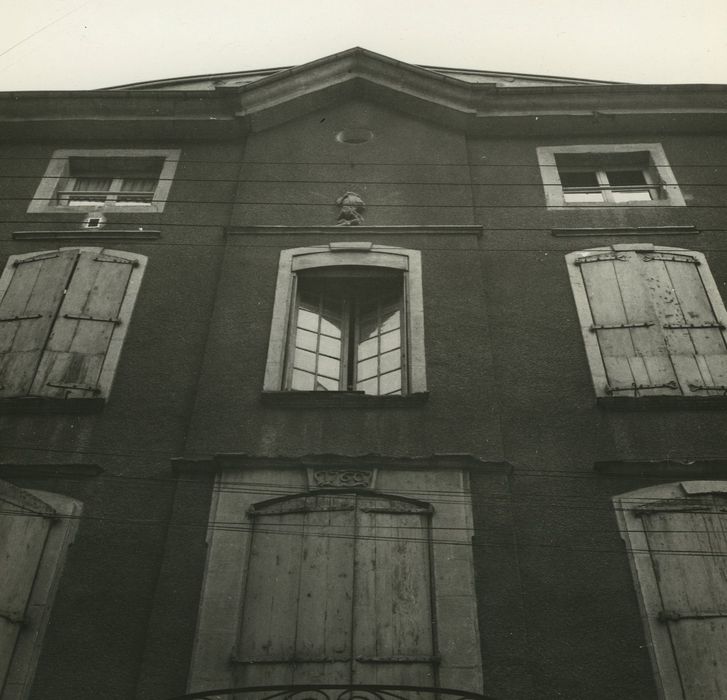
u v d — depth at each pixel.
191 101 11.73
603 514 7.65
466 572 7.13
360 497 7.59
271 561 7.27
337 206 10.75
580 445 8.17
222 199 11.04
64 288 9.79
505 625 6.87
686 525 7.49
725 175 11.09
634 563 7.30
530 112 11.65
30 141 11.91
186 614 7.04
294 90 11.92
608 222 10.54
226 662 6.73
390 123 11.94
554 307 9.50
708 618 6.90
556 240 10.30
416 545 7.30
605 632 6.93
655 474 7.87
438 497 7.61
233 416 8.38
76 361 9.02
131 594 7.25
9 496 7.28
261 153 11.51
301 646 6.77
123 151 11.73
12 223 10.78
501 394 8.62
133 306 9.63
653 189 11.26
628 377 8.76
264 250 10.12
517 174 11.22
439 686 6.54
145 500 7.87
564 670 6.73
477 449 8.03
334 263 9.88
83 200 11.45
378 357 9.32
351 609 6.93
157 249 10.35
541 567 7.32
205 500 7.75
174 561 7.36
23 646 6.92
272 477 7.83
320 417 8.33
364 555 7.24
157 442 8.32
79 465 8.05
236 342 9.08
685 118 11.57
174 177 11.36
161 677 6.71
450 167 11.21
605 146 11.53
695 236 10.30
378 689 5.98
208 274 10.02
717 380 8.72
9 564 7.11
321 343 9.49
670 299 9.51
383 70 12.00
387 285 9.95
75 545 7.56
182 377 8.90
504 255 10.12
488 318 9.37
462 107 11.70
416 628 6.84
